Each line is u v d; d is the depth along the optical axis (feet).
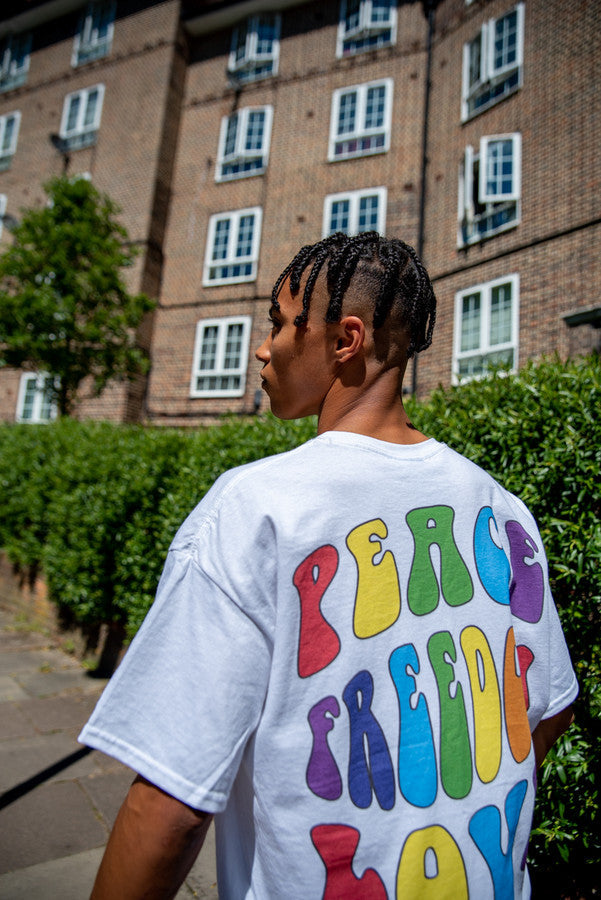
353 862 2.06
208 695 2.08
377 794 2.14
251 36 47.34
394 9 43.68
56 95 53.52
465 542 2.60
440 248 38.65
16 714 12.26
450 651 2.41
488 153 36.01
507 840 2.31
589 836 6.26
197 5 50.62
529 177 34.17
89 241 31.48
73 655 16.25
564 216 31.96
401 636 2.32
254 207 45.42
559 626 3.02
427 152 40.93
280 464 2.43
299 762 2.10
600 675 6.32
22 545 19.30
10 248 32.09
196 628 2.18
